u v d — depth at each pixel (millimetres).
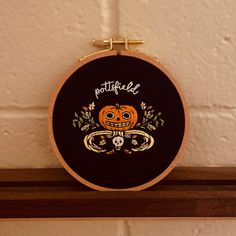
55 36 639
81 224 708
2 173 658
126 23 634
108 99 610
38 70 649
